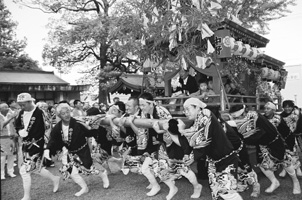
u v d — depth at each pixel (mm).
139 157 4590
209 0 6219
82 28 12008
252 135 3799
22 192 4918
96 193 4605
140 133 4348
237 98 6062
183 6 5863
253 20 10008
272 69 7672
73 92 16703
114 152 7457
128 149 5082
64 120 4359
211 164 3158
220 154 3049
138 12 7164
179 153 3977
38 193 4746
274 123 4285
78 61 14336
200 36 5898
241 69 6184
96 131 4633
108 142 5402
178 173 4047
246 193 4238
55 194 4664
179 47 5977
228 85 6379
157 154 4480
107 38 11766
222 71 5648
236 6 8578
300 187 4449
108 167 5918
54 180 4766
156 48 6711
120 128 4641
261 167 4109
